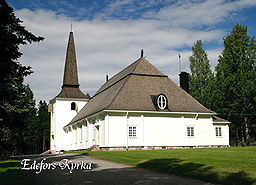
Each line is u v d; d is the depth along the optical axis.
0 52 14.45
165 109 37.53
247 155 18.56
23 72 16.06
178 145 37.66
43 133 96.38
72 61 64.50
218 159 16.88
